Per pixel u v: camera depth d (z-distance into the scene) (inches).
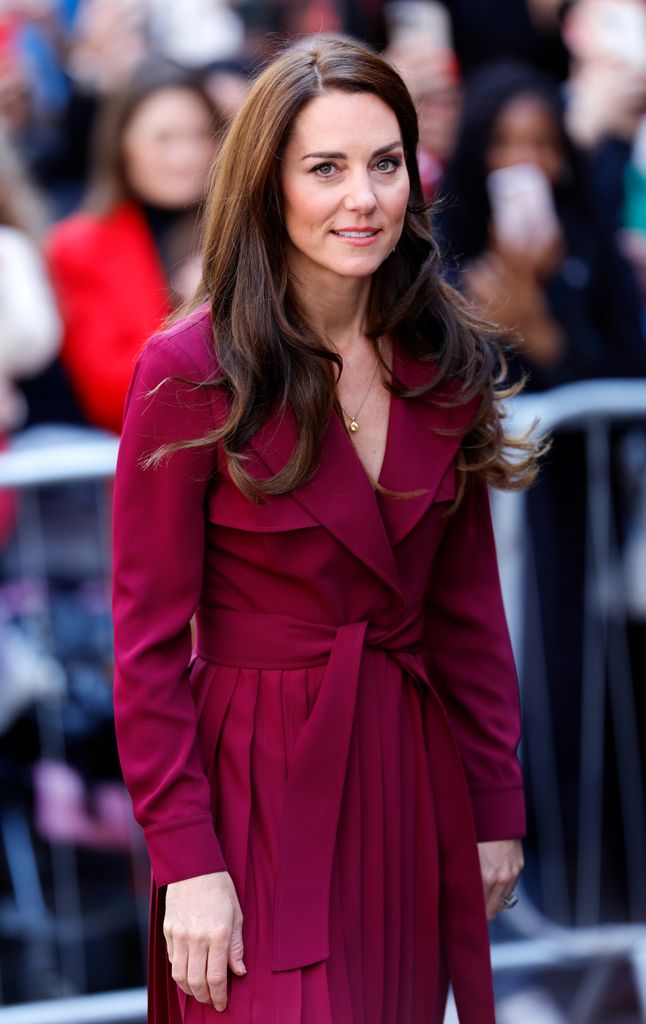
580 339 482.3
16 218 490.9
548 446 280.2
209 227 249.0
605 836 482.6
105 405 486.0
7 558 449.7
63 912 458.9
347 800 249.6
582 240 490.0
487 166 477.1
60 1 605.9
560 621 454.0
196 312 251.6
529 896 458.9
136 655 242.1
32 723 458.0
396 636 257.0
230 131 244.8
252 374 238.4
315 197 235.5
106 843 457.4
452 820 263.3
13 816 463.8
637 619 464.4
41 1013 403.2
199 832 240.4
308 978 241.8
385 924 253.9
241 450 240.2
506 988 431.8
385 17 587.2
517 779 278.7
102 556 452.4
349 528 245.1
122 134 488.4
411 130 244.7
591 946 436.8
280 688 248.2
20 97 569.3
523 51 607.5
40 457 412.5
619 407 437.1
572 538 452.1
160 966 260.4
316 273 246.5
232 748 249.1
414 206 257.0
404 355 259.3
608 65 580.1
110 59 593.3
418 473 254.7
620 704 469.4
